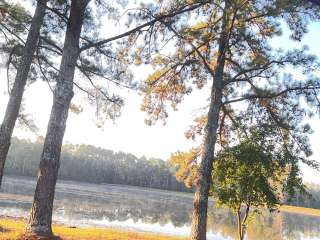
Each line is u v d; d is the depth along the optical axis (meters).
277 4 14.88
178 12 14.45
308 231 53.47
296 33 15.73
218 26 16.45
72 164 127.19
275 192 15.63
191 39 16.16
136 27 14.19
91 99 17.20
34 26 14.33
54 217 29.03
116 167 144.25
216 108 16.44
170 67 18.70
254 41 16.06
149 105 19.55
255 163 14.94
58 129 12.60
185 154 20.36
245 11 15.06
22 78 14.02
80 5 13.17
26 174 104.50
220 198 15.66
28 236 11.69
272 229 46.75
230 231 36.06
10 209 29.62
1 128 13.67
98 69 15.87
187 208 62.00
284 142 16.00
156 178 149.25
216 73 16.73
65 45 13.17
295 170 15.24
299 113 16.31
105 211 39.50
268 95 16.33
